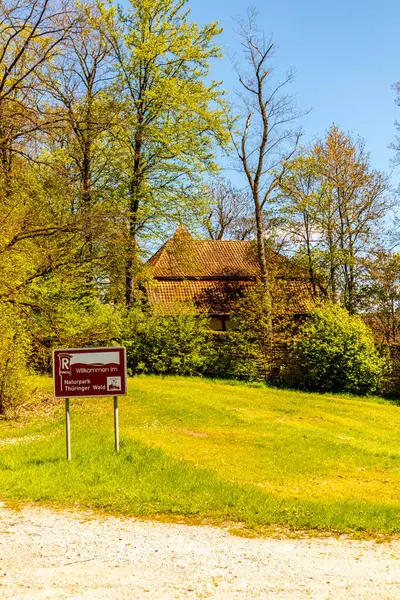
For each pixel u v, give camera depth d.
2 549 6.32
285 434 14.45
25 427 13.81
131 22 27.98
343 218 35.38
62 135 19.62
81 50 25.42
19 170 17.78
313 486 9.62
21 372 16.08
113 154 26.69
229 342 25.44
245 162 30.77
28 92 19.14
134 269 25.09
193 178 28.47
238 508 7.96
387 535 7.07
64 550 6.33
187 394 19.62
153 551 6.35
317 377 24.09
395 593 5.32
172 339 24.52
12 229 16.73
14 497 8.26
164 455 10.76
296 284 36.16
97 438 12.06
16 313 16.33
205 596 5.21
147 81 28.00
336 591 5.35
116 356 10.70
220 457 11.39
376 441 14.84
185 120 28.08
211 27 28.52
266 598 5.18
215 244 39.56
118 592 5.27
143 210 27.36
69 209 21.14
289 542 6.76
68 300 19.72
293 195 35.19
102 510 7.80
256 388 23.39
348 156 35.88
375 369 23.66
